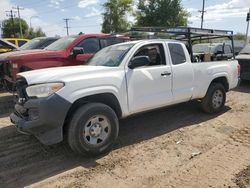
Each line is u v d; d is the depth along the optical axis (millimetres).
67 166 4191
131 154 4547
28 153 4641
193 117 6484
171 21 40469
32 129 4059
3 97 8641
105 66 4863
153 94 5215
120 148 4789
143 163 4230
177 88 5648
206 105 6508
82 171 4031
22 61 7188
